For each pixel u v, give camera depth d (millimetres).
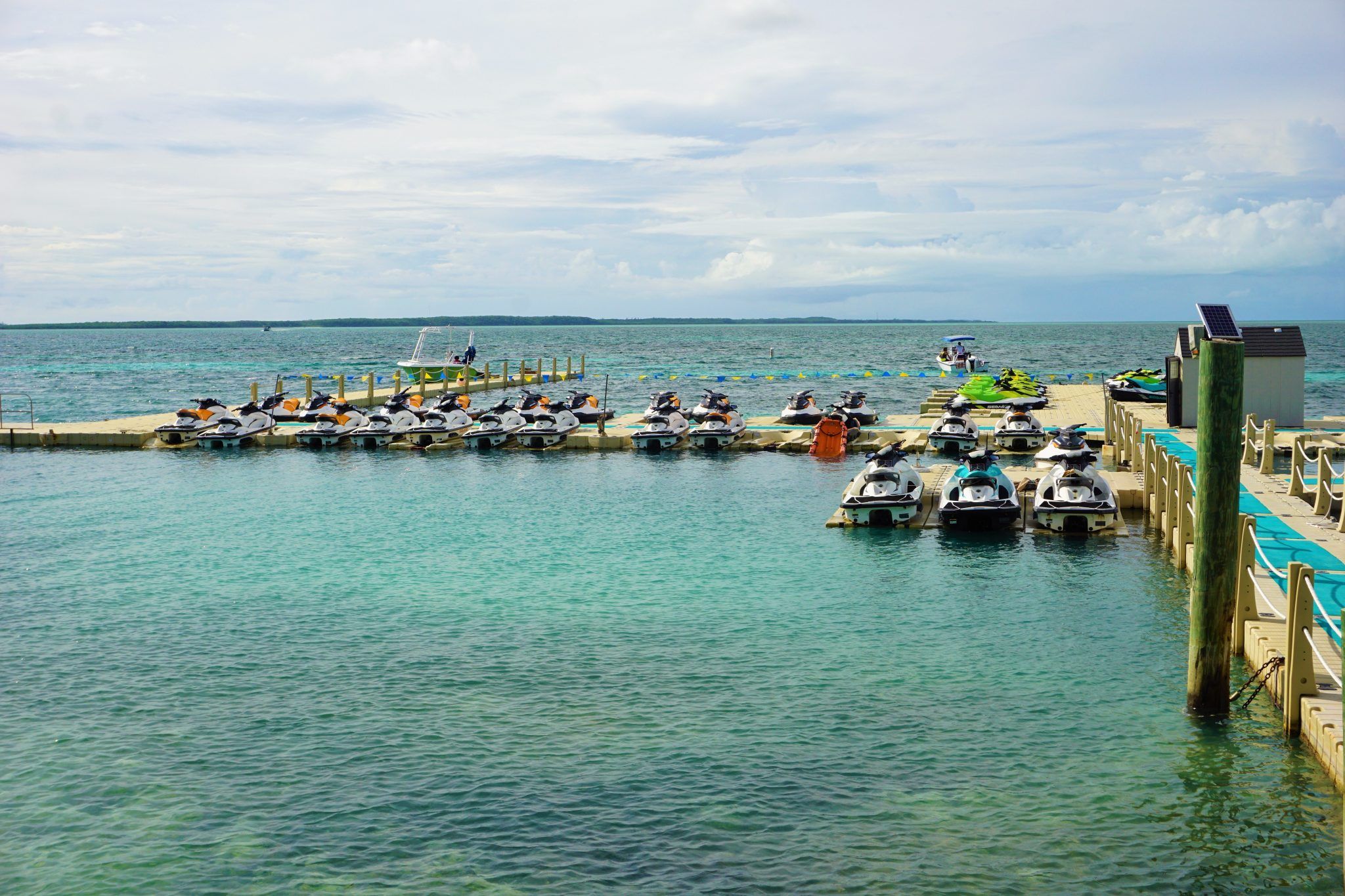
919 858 10461
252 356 157625
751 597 19922
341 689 15102
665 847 10680
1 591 20750
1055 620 18297
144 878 10297
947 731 13484
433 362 74125
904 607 19156
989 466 26438
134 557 23766
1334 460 34719
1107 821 11148
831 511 28516
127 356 160625
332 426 44406
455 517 28359
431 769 12469
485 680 15422
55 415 63906
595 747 13047
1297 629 12875
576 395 50844
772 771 12359
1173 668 15750
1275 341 39188
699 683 15234
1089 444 39219
